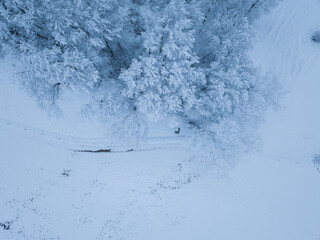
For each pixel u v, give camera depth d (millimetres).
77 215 14141
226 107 11227
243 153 13281
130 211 14328
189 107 11484
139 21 11859
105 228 14125
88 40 9961
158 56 10195
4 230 13703
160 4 11602
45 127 14547
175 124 11438
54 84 11570
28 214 13930
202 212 14586
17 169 14219
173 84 10734
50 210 14062
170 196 14555
